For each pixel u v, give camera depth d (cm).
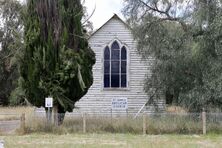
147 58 3297
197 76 2930
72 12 2848
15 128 2816
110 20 4016
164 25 3120
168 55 3006
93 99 3975
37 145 2123
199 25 2814
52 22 2784
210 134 2597
